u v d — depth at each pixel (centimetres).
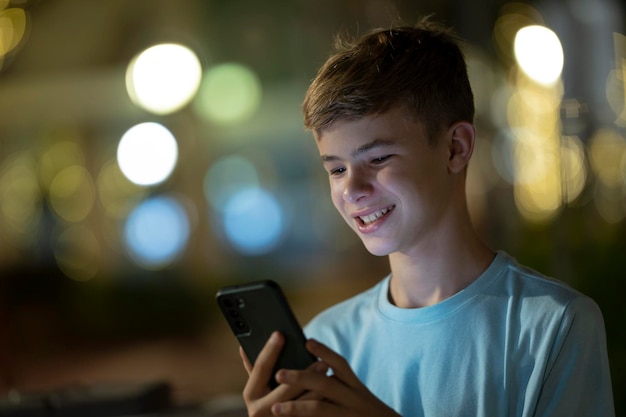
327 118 194
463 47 218
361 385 186
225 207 1606
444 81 201
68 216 1625
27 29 1188
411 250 207
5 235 1591
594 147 644
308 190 1594
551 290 199
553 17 534
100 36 1209
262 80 1308
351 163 196
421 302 213
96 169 1587
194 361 1009
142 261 1549
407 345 208
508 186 965
